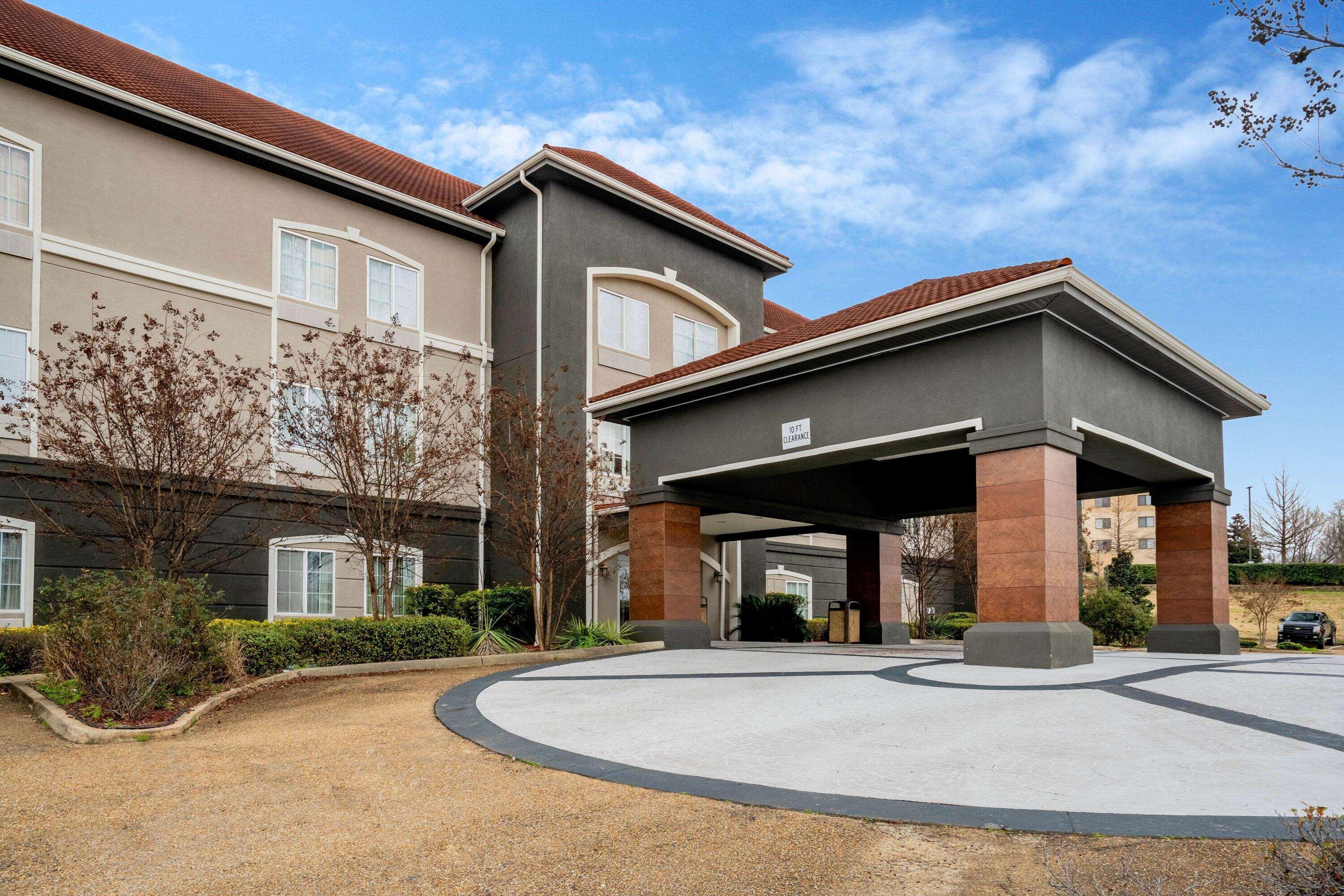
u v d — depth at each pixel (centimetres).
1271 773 665
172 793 673
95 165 1792
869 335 1502
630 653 1761
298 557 1969
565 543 1905
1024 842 534
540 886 493
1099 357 1491
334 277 2127
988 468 1384
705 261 2709
